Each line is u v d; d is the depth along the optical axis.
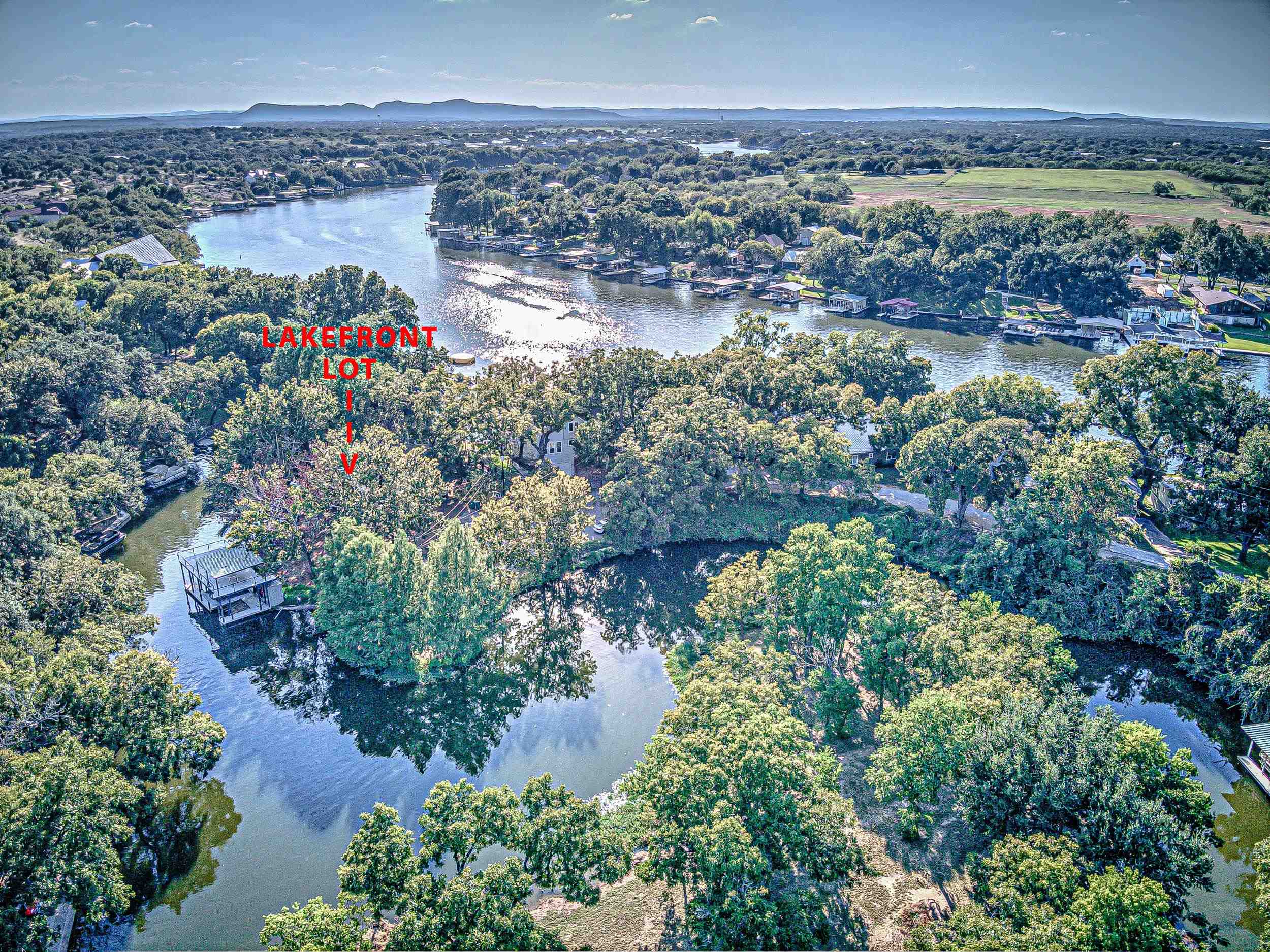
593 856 51.91
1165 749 58.28
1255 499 97.00
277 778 71.88
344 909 48.28
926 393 137.50
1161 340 190.25
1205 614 85.62
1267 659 75.44
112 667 67.38
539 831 52.62
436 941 46.62
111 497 106.81
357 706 81.38
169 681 68.56
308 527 100.69
